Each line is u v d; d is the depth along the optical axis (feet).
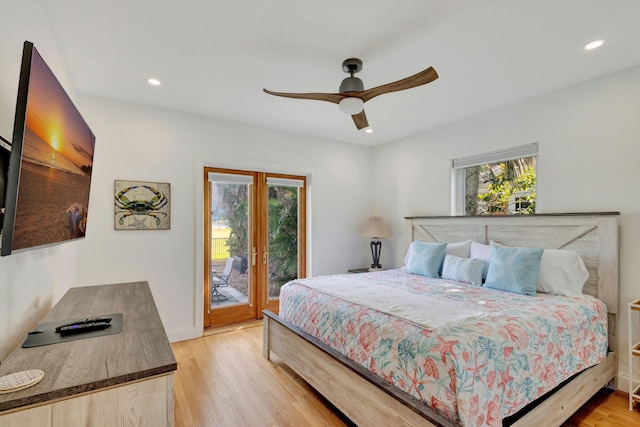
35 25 5.42
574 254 8.55
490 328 5.60
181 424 6.77
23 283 4.82
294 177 14.82
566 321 6.71
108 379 2.93
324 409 7.34
